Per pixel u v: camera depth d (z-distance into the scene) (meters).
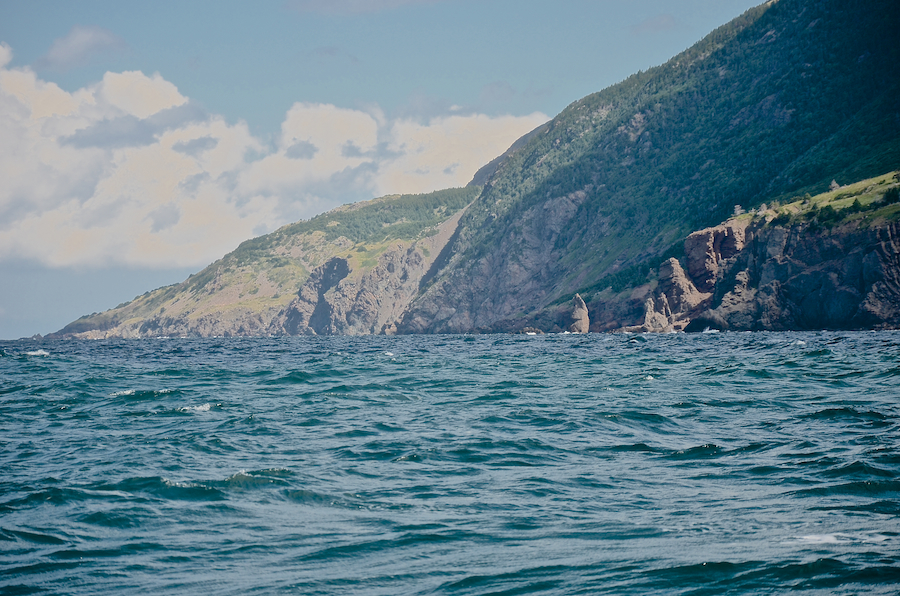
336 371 69.19
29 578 13.99
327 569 14.27
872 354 75.75
